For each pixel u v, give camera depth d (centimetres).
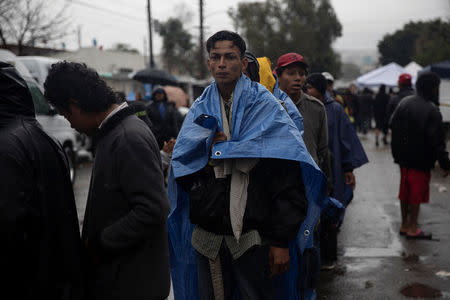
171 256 246
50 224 173
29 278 167
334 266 414
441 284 371
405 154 481
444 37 3006
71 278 179
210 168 219
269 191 212
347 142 422
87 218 191
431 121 467
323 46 3544
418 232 497
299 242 219
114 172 182
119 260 185
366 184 823
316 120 343
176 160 223
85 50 3300
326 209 346
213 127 215
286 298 226
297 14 3456
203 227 223
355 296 353
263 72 286
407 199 497
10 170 159
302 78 336
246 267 218
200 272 228
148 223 179
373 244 477
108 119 185
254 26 3369
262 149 202
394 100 820
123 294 186
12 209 157
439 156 473
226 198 213
